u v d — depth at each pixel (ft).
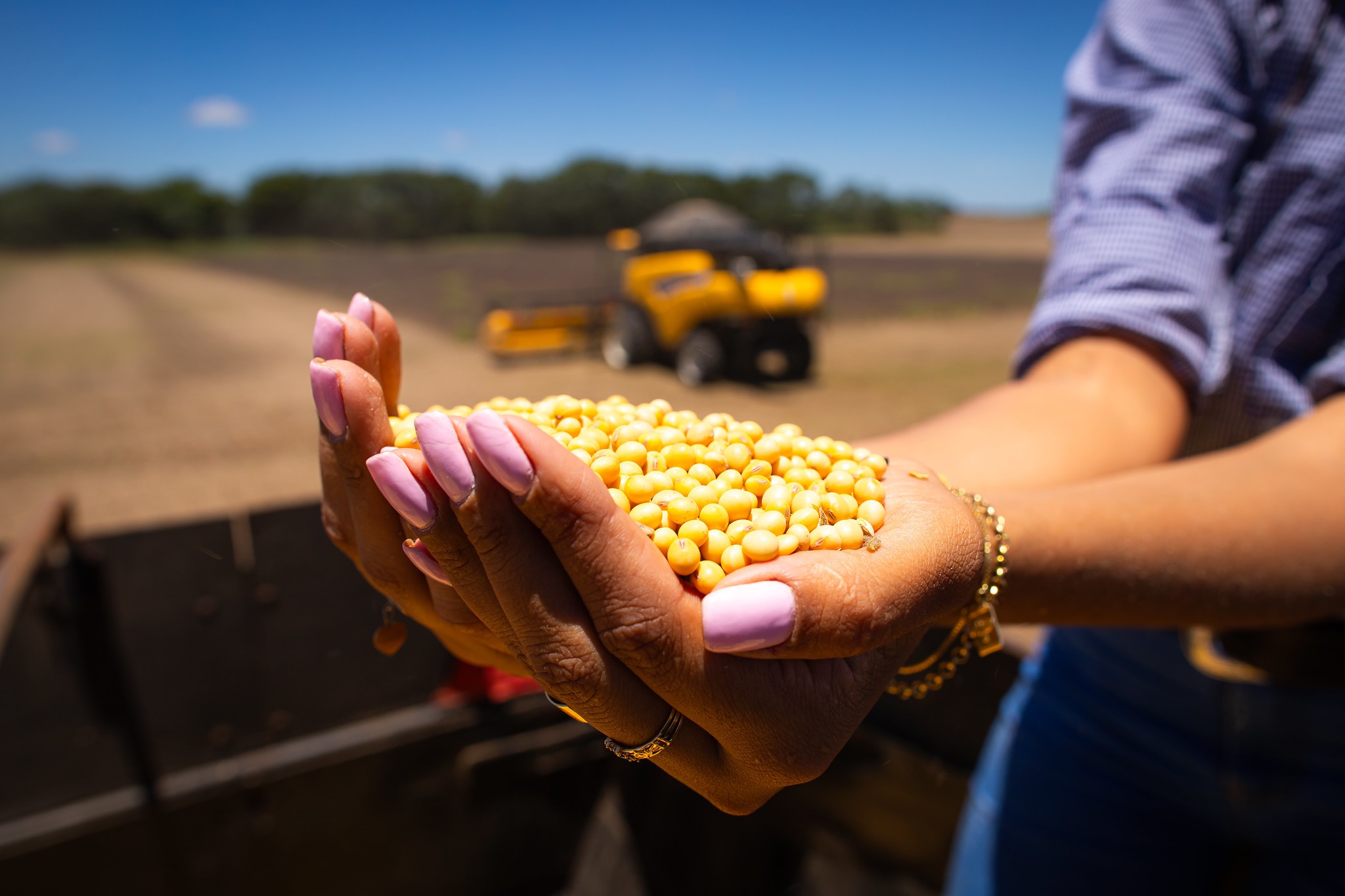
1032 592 0.81
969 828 1.43
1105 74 1.26
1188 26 1.17
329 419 0.73
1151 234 1.10
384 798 2.00
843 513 0.74
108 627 1.78
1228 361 1.12
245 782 1.90
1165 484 0.87
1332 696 1.09
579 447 0.82
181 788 1.86
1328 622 1.07
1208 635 1.15
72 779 1.79
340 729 1.96
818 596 0.62
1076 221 1.21
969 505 0.79
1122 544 0.82
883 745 1.79
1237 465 0.90
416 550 0.73
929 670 1.70
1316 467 0.89
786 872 1.96
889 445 1.00
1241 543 0.84
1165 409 1.07
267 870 1.95
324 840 1.97
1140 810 1.25
